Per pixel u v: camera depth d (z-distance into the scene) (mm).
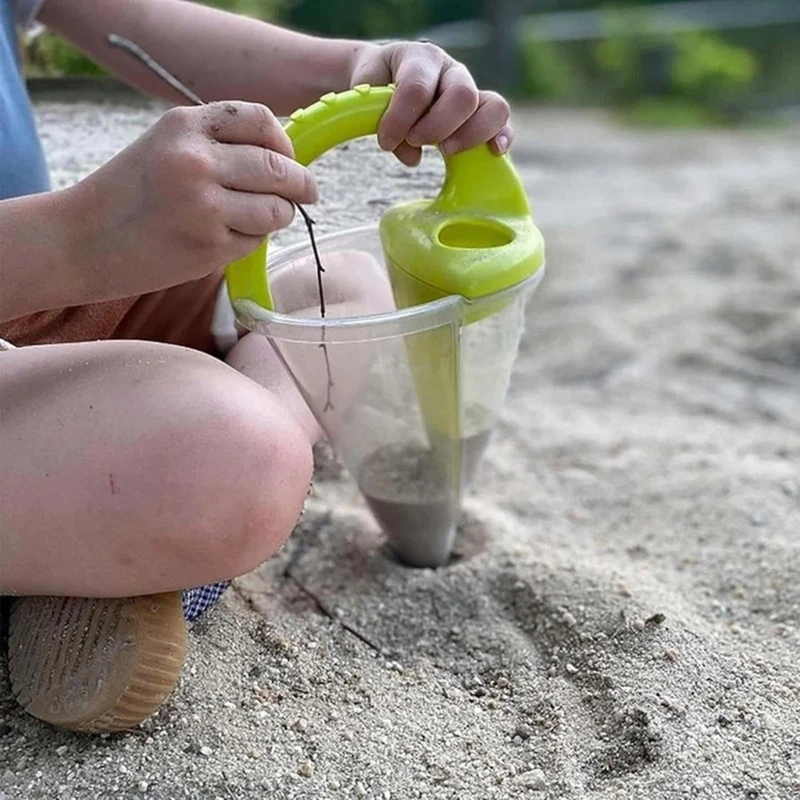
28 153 996
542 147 3621
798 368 1607
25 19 1150
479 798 750
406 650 929
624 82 5180
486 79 5023
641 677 850
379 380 906
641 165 3252
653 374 1604
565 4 5719
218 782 738
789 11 5438
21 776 741
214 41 1121
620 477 1263
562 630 936
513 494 1234
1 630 857
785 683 857
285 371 931
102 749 761
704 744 781
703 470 1260
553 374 1632
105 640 738
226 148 689
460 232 884
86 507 692
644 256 2148
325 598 988
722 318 1794
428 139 836
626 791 746
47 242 696
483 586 1006
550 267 2104
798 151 3510
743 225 2340
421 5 4840
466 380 925
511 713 848
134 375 718
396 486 985
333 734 799
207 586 883
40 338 945
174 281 713
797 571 1014
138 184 682
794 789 745
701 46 5172
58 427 704
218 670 845
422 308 806
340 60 1059
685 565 1064
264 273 817
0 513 705
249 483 698
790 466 1277
